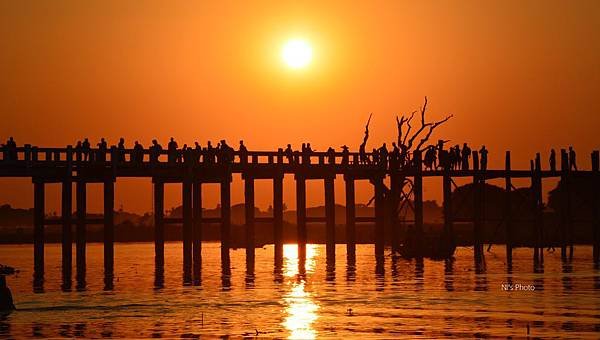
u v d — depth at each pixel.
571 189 156.12
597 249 134.00
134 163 113.06
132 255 157.38
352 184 129.12
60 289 92.56
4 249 184.75
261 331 68.94
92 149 110.81
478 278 100.00
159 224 117.56
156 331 69.38
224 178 119.56
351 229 128.88
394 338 66.31
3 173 109.00
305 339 66.38
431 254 130.62
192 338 67.06
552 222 195.38
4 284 78.94
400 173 129.25
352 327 69.94
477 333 67.56
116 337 67.50
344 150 126.81
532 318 72.75
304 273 109.06
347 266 119.69
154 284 96.94
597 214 134.50
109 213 112.44
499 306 78.44
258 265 124.81
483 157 130.25
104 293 89.00
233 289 91.62
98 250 176.50
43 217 112.44
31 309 78.88
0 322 72.88
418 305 79.25
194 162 115.81
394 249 131.62
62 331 69.50
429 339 65.88
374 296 85.06
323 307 78.75
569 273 105.69
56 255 158.50
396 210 132.00
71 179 112.00
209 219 119.38
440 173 130.38
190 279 102.31
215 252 167.88
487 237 180.50
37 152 108.50
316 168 124.62
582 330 68.31
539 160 131.38
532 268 113.50
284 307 79.06
